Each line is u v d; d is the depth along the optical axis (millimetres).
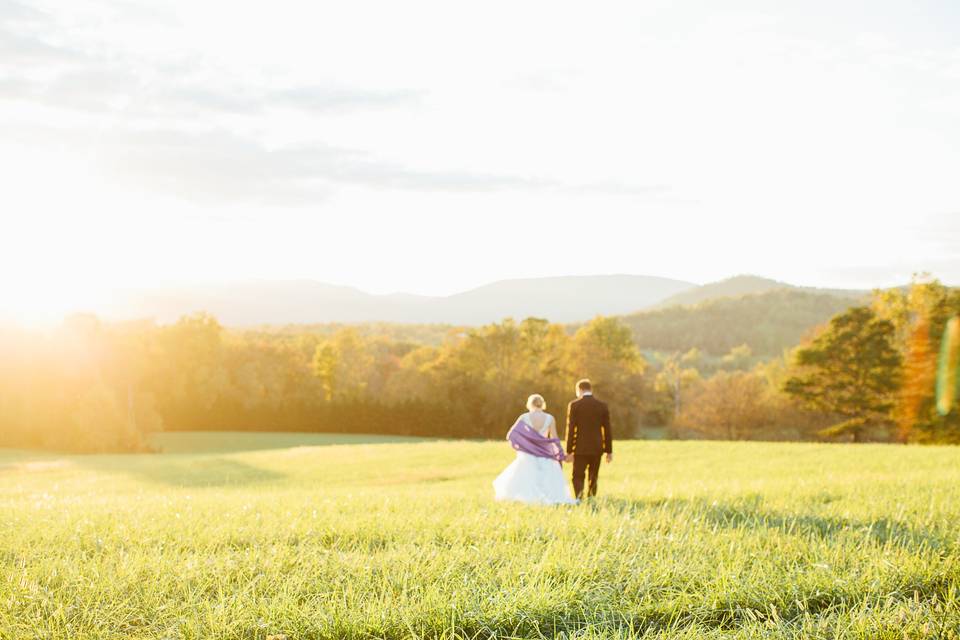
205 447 83625
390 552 6867
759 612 5293
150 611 5301
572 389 91312
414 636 4852
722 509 10008
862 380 65125
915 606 5387
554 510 10203
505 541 7391
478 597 5496
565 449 13477
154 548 7152
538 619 5270
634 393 91188
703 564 6367
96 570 6078
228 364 106312
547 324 101438
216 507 10812
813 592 5734
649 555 6852
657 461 28969
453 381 96312
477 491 16031
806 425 82562
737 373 89625
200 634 4891
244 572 6168
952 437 59031
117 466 41812
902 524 8438
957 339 59906
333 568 6285
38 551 7027
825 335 66438
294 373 111000
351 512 10195
